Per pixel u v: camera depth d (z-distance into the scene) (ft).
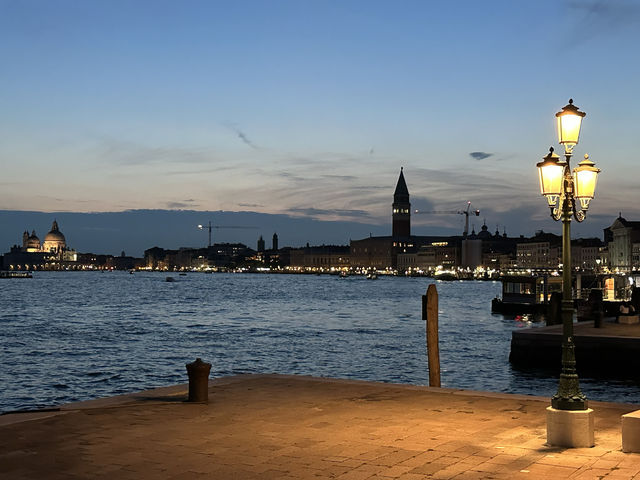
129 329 336.90
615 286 431.02
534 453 55.72
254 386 86.17
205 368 76.38
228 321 393.09
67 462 53.57
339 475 50.31
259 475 50.39
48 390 168.45
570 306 58.65
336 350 249.96
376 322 384.68
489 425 66.03
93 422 67.00
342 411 72.33
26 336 298.35
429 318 102.17
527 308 399.65
